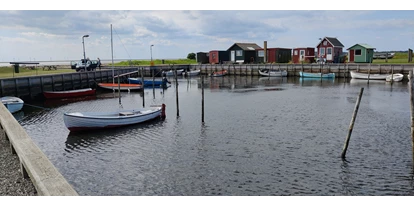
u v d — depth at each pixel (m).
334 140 21.77
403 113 30.48
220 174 16.08
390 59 88.25
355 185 14.70
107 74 60.38
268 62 89.38
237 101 40.50
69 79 49.75
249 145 20.88
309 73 69.38
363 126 25.59
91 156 19.11
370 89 49.34
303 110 33.38
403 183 14.85
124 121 26.16
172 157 18.69
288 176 15.75
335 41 80.81
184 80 73.88
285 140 21.95
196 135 23.56
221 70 84.19
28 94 42.28
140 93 50.50
